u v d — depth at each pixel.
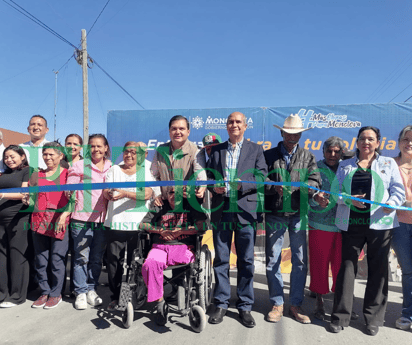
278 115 5.72
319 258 3.16
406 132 3.04
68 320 3.05
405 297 2.93
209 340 2.63
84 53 11.00
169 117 5.95
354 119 5.51
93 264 3.53
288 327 2.89
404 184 3.08
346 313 2.81
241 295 3.02
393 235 2.97
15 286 3.46
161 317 2.86
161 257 2.82
